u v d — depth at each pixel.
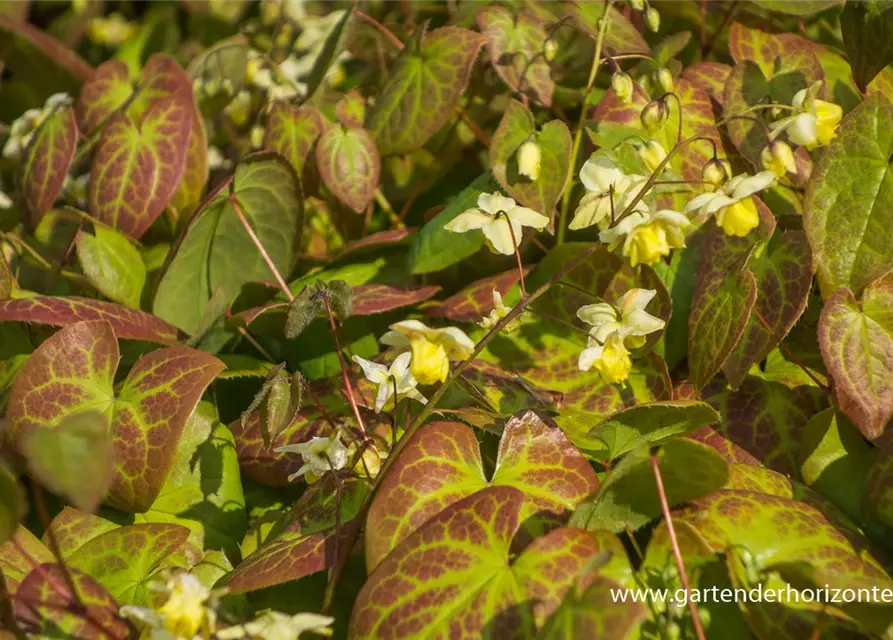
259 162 0.58
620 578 0.49
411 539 0.49
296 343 0.59
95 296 0.61
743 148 0.58
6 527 0.48
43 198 0.61
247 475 0.56
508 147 0.57
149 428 0.52
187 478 0.55
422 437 0.51
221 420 0.58
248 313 0.56
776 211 0.58
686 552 0.50
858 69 0.59
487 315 0.56
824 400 0.55
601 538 0.49
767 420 0.55
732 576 0.49
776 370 0.56
